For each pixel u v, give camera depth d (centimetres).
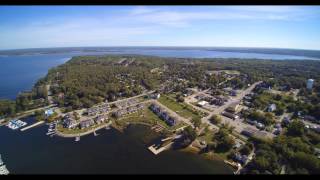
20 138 15612
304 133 14750
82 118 18875
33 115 19875
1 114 19512
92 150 13825
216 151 13212
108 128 17025
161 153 13325
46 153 13575
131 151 13625
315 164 10519
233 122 17288
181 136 15162
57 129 16725
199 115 18912
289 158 11456
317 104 19325
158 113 19512
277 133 15075
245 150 12781
